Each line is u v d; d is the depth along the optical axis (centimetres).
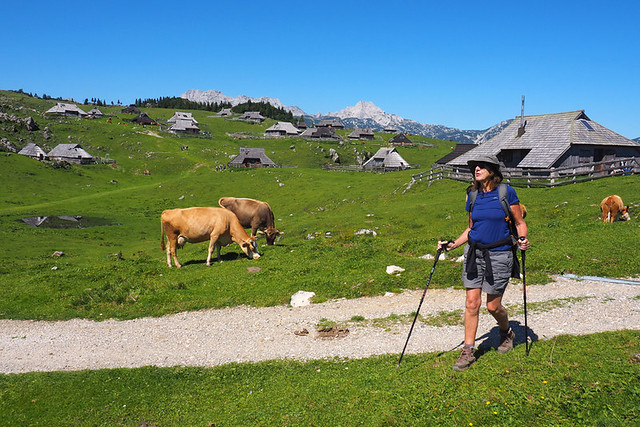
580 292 1277
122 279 1878
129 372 1052
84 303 1620
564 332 938
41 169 9312
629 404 559
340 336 1142
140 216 6331
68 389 988
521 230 713
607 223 2106
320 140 16650
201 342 1215
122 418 865
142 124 17950
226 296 1616
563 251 1700
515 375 684
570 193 3678
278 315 1380
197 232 2084
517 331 973
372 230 3488
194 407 873
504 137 5531
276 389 882
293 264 1952
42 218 5691
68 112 18262
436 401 653
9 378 1062
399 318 1232
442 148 16275
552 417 568
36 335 1377
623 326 950
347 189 6362
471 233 734
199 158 12669
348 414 700
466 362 744
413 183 5447
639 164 4512
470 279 739
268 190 7625
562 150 4738
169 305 1560
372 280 1587
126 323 1432
